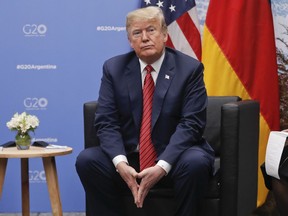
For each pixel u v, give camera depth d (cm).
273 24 628
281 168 433
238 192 451
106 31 637
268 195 625
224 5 615
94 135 494
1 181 519
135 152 462
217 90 612
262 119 605
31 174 641
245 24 610
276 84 609
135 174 423
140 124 460
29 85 639
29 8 636
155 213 457
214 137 518
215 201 450
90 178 447
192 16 630
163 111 455
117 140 453
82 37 638
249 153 483
